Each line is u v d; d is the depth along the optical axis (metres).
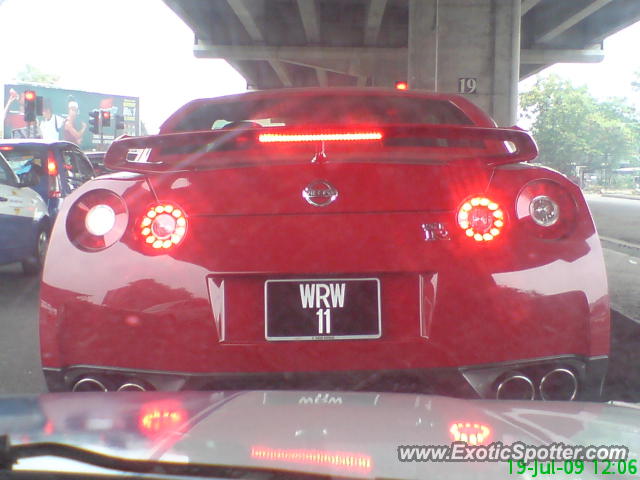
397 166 2.37
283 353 2.26
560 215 2.40
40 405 1.31
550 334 2.29
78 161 11.64
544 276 2.30
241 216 2.33
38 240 8.53
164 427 1.13
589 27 40.59
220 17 38.88
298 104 3.79
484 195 2.35
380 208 2.32
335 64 41.22
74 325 2.33
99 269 2.34
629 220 19.06
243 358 2.27
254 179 2.36
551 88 81.00
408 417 1.23
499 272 2.29
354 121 3.84
